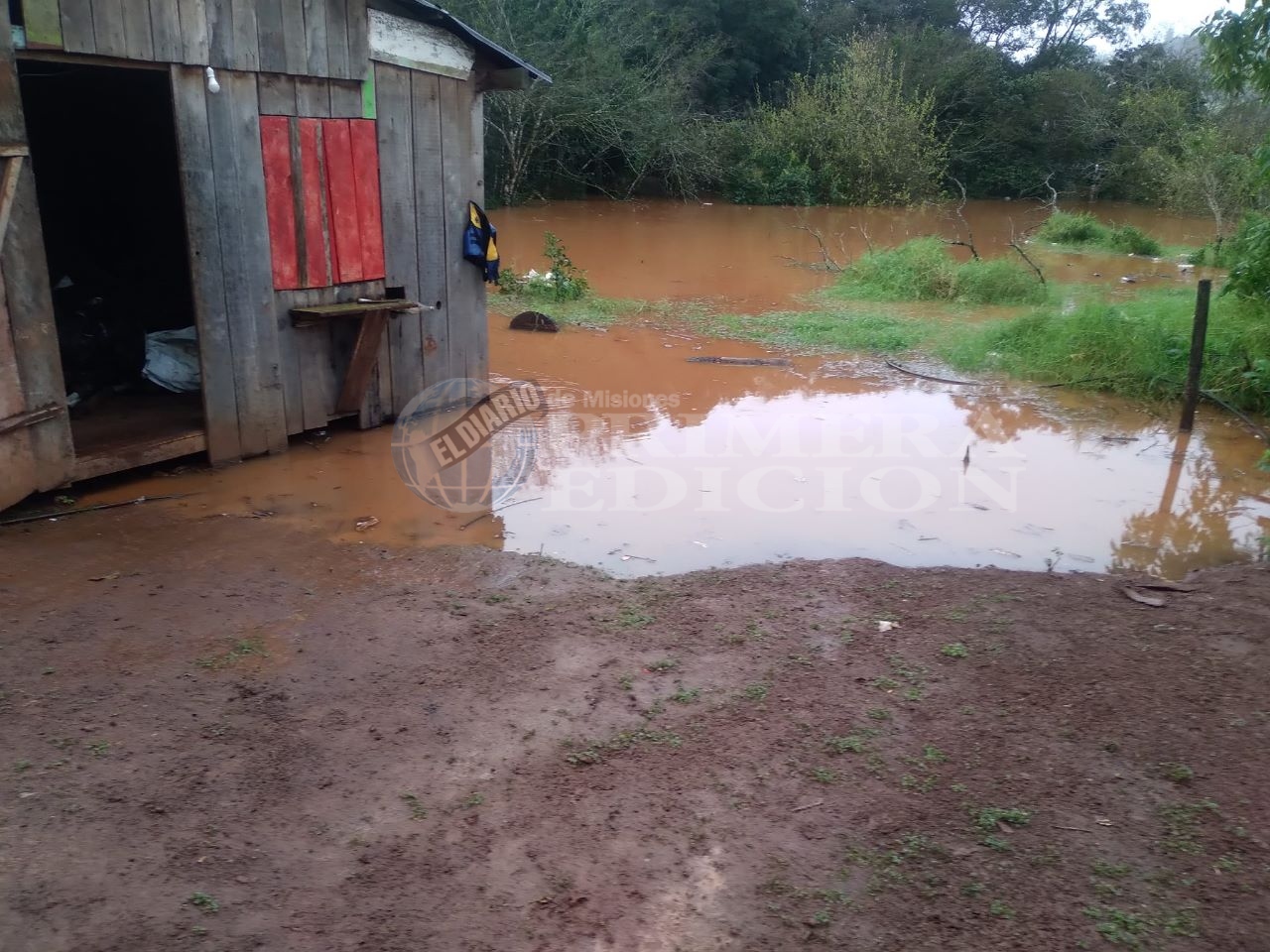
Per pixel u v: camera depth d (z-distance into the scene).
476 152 8.32
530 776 3.46
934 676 4.16
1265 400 9.02
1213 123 27.55
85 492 6.16
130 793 3.30
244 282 6.62
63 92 8.61
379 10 7.12
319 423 7.42
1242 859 3.10
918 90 32.88
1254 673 4.20
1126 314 10.70
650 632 4.54
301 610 4.68
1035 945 2.75
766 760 3.57
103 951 2.64
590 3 25.61
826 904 2.90
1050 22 43.62
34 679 3.96
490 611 4.73
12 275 5.42
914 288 14.59
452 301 8.36
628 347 10.99
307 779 3.41
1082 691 4.05
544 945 2.73
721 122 30.75
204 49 6.05
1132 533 6.25
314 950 2.69
